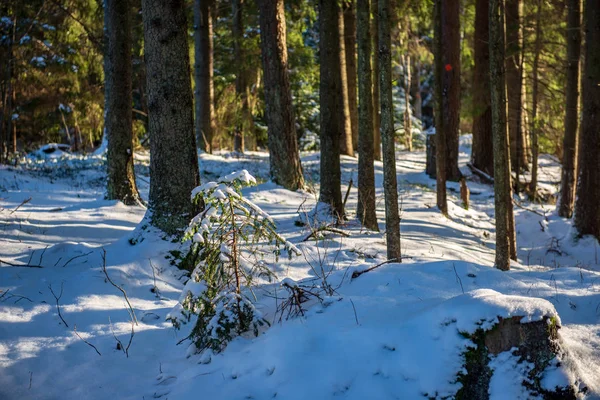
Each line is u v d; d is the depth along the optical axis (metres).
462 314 4.10
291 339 4.44
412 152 27.42
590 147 11.53
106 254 6.93
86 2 19.06
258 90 24.55
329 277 6.18
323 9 10.08
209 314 4.95
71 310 5.62
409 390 3.93
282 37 13.20
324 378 4.07
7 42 17.61
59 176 15.02
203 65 20.52
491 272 6.12
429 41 28.77
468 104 18.25
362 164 9.42
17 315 5.45
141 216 10.10
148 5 6.93
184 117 7.09
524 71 20.19
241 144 24.36
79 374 4.66
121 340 5.19
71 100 21.88
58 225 8.80
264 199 12.36
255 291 5.98
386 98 6.91
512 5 18.73
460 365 3.96
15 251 7.20
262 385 4.16
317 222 9.11
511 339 4.03
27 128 23.64
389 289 5.65
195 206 7.16
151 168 7.21
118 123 10.55
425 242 9.35
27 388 4.46
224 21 24.28
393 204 6.98
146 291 6.29
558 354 4.08
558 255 11.32
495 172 7.54
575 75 13.58
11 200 10.98
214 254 5.00
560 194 14.15
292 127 13.48
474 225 13.16
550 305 4.22
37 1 17.81
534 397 3.91
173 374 4.69
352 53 22.73
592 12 11.34
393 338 4.22
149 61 7.02
